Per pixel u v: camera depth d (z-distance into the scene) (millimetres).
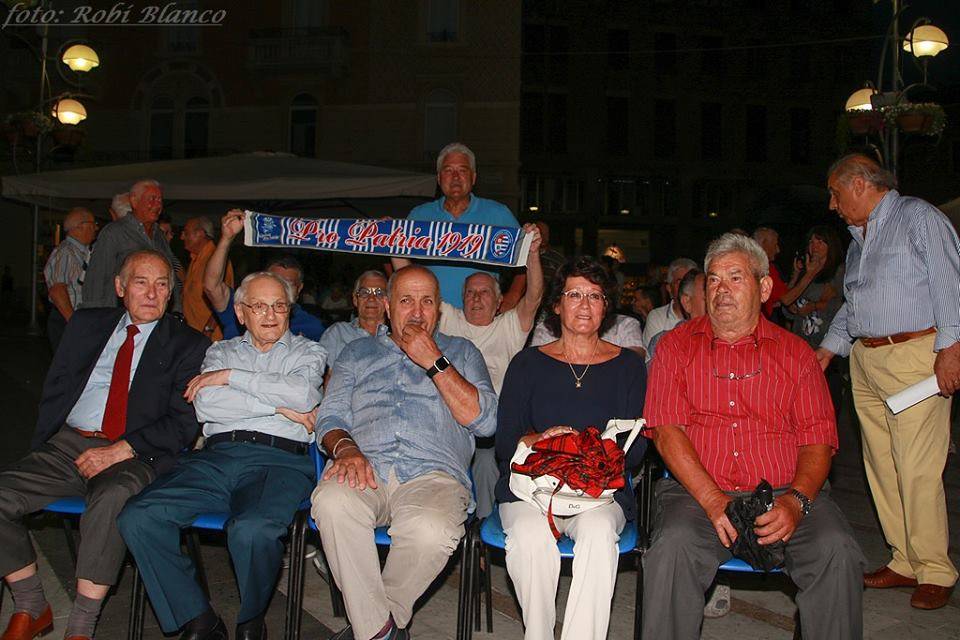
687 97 31266
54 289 6840
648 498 3879
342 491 3172
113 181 8680
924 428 3697
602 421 3381
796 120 32219
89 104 23734
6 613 3602
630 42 30672
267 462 3555
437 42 22109
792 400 3215
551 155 30141
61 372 3668
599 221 30484
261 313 3674
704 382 3275
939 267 3539
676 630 2994
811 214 13094
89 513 3219
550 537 3047
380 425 3502
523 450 3188
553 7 30047
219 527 3266
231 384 3549
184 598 3186
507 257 4297
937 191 31094
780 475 3232
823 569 2912
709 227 31531
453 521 3223
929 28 9203
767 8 31703
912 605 3781
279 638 3455
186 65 23375
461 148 4961
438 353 3387
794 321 5914
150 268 3658
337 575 3164
